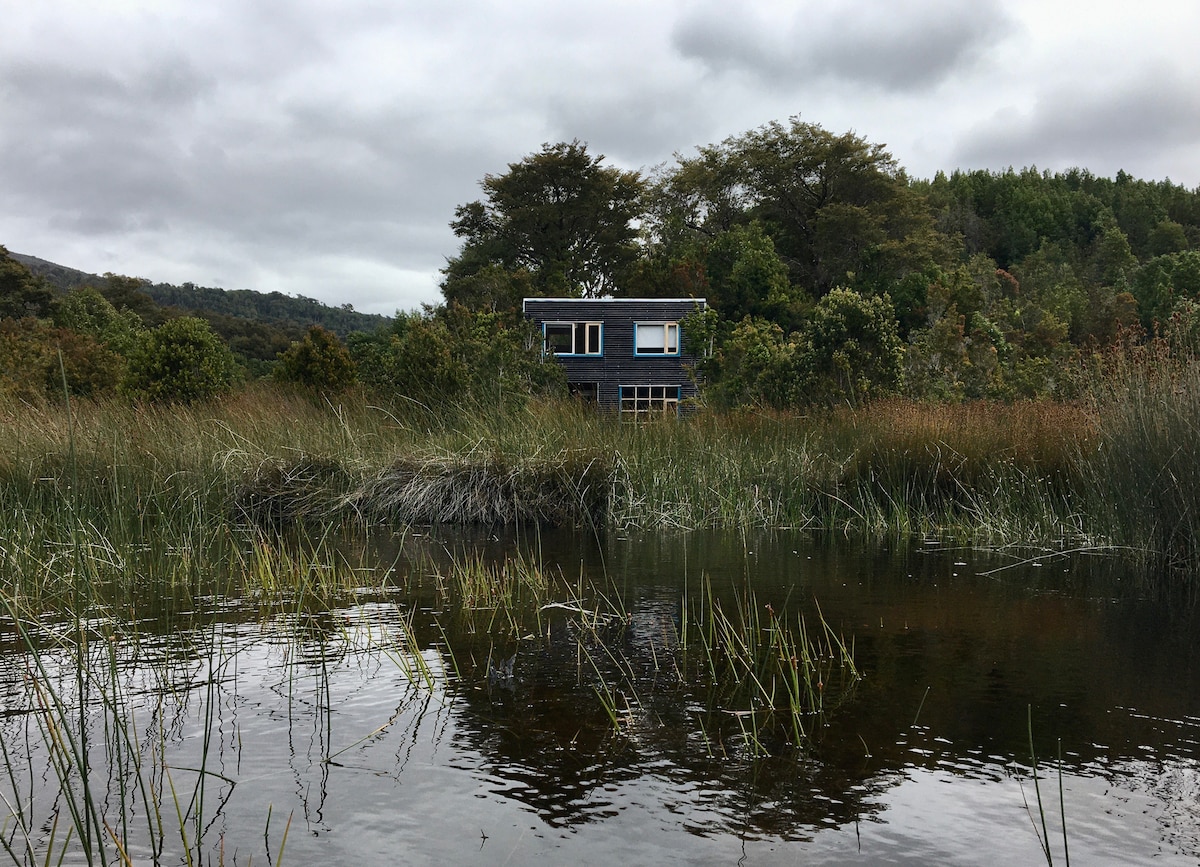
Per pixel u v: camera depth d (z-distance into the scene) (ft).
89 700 12.25
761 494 33.94
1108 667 13.92
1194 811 8.98
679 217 189.98
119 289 216.95
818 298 169.48
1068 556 24.39
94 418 33.09
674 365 100.63
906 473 31.63
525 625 16.65
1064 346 77.92
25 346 63.36
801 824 8.72
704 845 8.27
